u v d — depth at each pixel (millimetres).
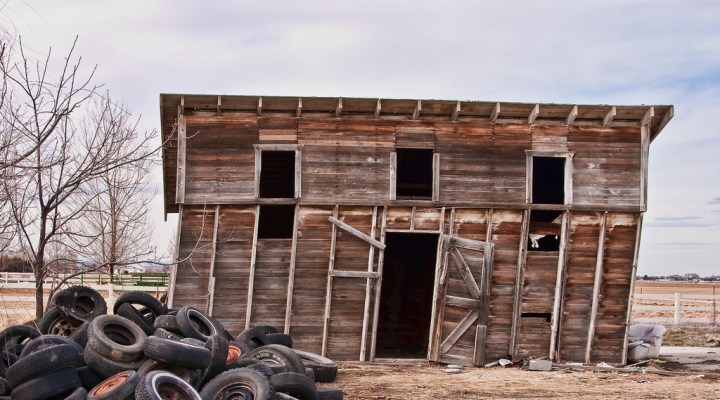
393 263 24188
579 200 19250
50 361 9609
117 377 10008
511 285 19031
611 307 19188
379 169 18953
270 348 13695
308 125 18891
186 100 18312
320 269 18625
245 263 18484
